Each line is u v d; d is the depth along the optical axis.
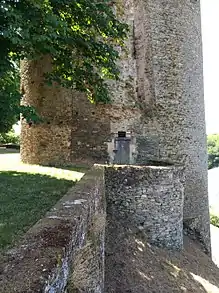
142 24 10.82
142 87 10.78
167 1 11.19
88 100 10.50
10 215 4.55
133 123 10.63
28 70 11.76
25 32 5.57
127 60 10.73
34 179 7.64
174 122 11.12
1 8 5.34
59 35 6.80
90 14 7.81
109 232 6.96
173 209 8.12
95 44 8.16
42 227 2.88
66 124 10.62
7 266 2.10
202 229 11.84
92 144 10.46
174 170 8.22
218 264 12.00
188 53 11.70
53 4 7.09
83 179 5.73
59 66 8.59
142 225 7.71
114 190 7.70
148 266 6.52
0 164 11.17
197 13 12.32
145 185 7.84
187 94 11.59
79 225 3.27
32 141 11.37
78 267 3.10
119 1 10.73
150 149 10.69
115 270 5.91
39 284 1.88
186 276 6.93
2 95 6.42
